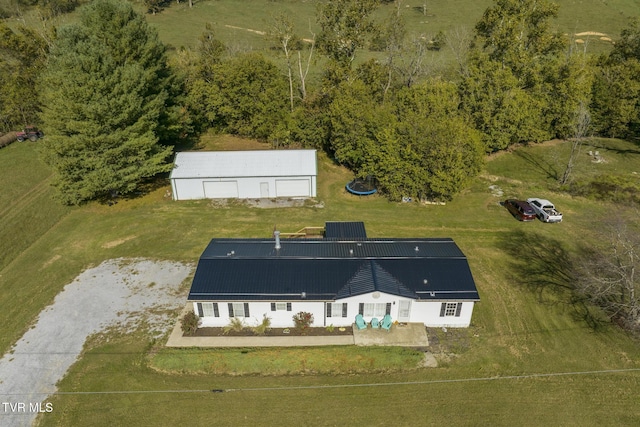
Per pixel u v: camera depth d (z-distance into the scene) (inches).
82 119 1525.6
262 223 1562.5
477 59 2111.2
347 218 1598.2
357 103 1838.1
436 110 1847.9
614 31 3951.8
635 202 1675.7
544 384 933.2
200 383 941.2
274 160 1777.8
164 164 1817.2
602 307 1140.5
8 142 2165.4
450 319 1080.2
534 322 1099.9
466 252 1382.9
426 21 4079.7
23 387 928.3
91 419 860.6
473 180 1717.5
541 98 2128.4
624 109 2194.9
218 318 1071.6
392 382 942.4
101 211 1651.1
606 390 917.2
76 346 1035.3
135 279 1272.1
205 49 2463.1
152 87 1904.5
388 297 1043.3
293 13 4539.9
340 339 1043.9
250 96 2223.2
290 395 912.9
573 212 1630.2
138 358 998.4
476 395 910.4
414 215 1616.6
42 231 1526.8
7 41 2201.0
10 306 1170.0
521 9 2042.3
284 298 1034.1
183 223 1567.4
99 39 1748.3
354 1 2124.8
